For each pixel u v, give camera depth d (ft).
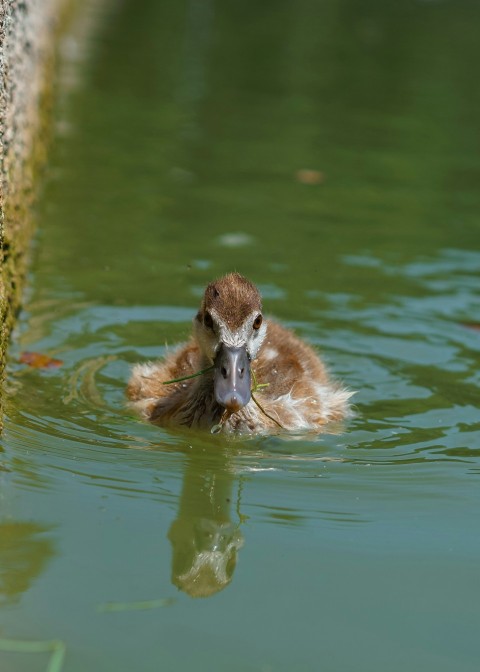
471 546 25.76
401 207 59.41
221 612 22.25
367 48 108.47
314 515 27.27
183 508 27.25
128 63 91.91
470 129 78.54
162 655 20.48
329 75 94.58
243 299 33.01
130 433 32.83
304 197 60.23
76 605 22.06
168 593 22.85
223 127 74.54
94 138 68.49
